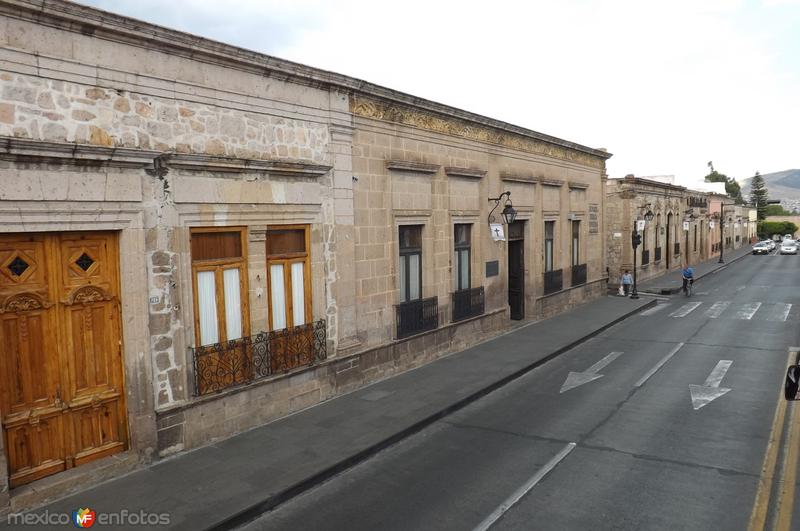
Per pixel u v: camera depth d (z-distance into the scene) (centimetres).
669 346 1556
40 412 680
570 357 1454
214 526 611
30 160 638
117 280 745
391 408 1009
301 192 991
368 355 1170
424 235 1360
